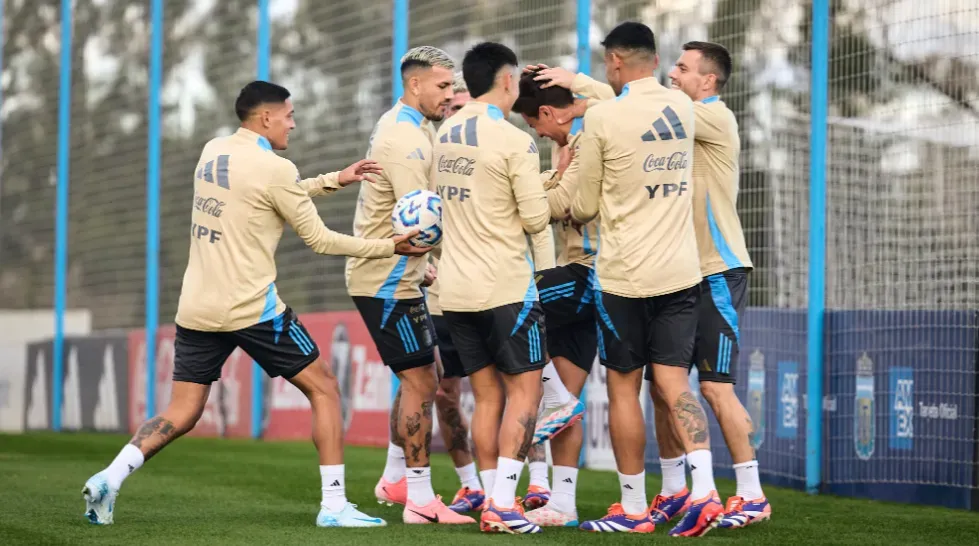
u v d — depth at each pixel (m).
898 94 23.67
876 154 23.94
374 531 17.22
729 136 18.64
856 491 24.03
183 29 44.12
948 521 19.94
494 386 17.98
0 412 55.06
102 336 48.44
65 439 43.47
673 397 17.11
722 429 18.75
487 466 17.98
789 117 26.06
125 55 47.09
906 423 23.11
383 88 35.75
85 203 49.44
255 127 18.16
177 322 18.27
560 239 21.09
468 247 17.33
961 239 22.56
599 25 30.64
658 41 29.16
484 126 17.28
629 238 17.09
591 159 17.19
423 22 34.78
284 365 18.00
